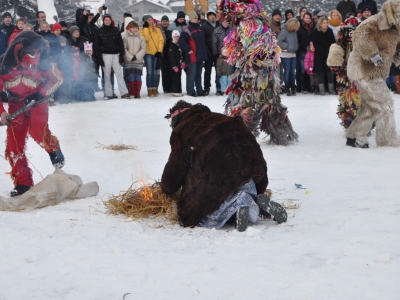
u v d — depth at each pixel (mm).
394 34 8766
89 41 15898
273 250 4375
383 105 9109
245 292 3547
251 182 5133
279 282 3703
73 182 6246
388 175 7117
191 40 16344
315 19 17750
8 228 5133
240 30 9078
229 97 9516
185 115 5336
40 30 15008
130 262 4152
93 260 4227
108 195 6391
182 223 5188
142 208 5531
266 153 8977
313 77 16625
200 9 27016
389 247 4332
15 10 33812
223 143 5012
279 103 9555
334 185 6645
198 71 16578
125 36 16422
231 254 4309
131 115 13391
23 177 6664
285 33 16234
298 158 8500
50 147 6680
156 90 17031
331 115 12789
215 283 3725
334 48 10109
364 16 16000
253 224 5160
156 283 3752
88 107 14766
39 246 4570
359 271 3850
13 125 6551
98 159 8695
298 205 5773
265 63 9172
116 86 19500
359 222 5059
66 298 3564
